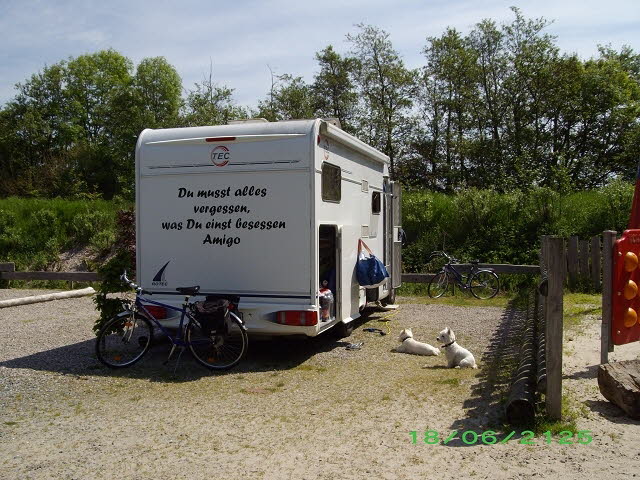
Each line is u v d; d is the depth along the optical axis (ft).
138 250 25.05
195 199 24.22
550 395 15.43
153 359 24.57
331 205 24.82
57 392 19.75
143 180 24.93
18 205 69.05
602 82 101.24
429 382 20.20
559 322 15.28
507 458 13.35
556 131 106.32
